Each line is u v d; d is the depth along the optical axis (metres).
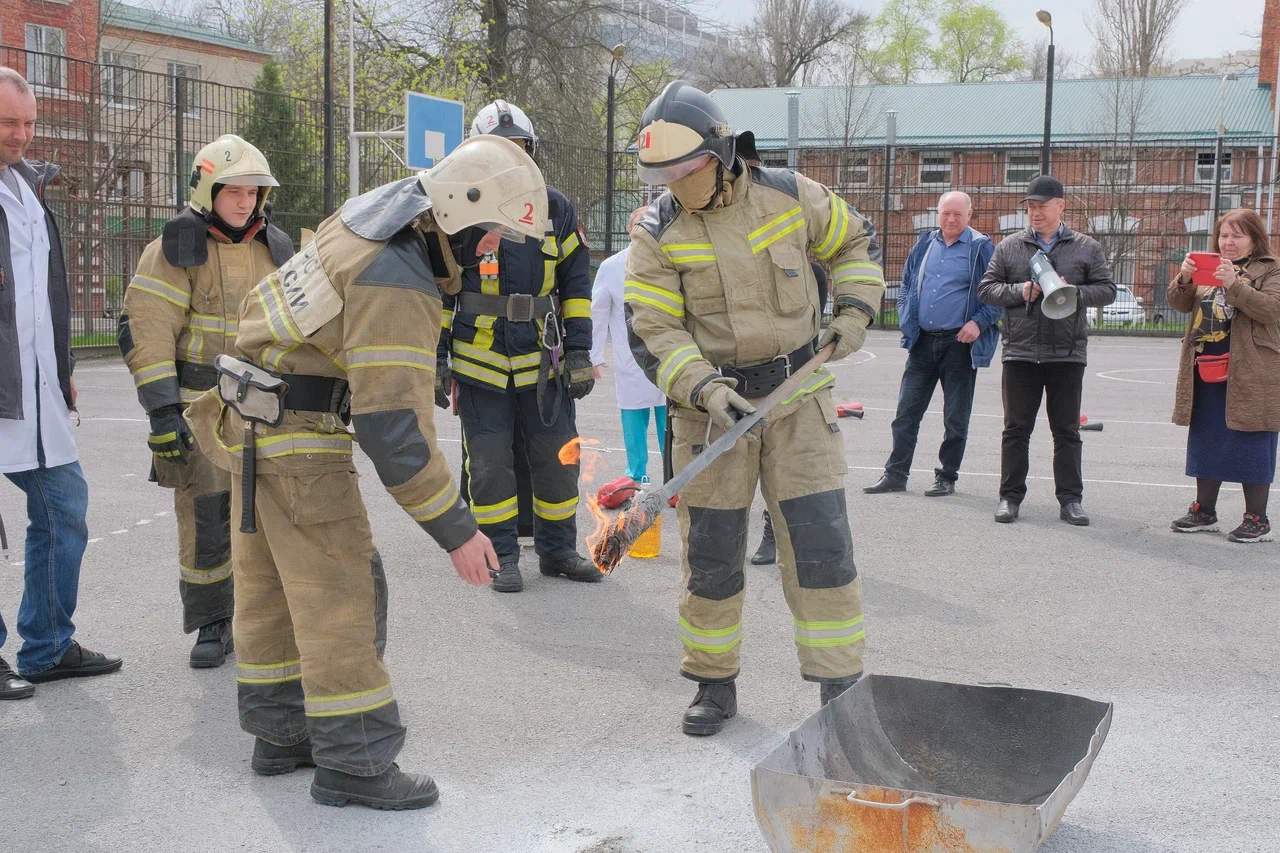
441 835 3.37
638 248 4.10
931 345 8.32
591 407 13.10
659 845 3.31
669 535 7.35
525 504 6.75
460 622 5.48
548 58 26.55
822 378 4.08
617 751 3.99
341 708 3.46
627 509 3.56
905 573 6.34
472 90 26.31
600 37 27.42
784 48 53.38
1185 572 6.39
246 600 3.66
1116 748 4.03
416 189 3.28
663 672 4.82
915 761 3.58
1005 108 42.91
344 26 25.81
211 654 4.84
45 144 17.20
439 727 4.20
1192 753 3.98
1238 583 6.18
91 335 17.27
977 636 5.26
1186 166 37.81
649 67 30.84
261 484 3.42
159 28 34.16
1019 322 7.49
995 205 39.56
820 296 4.70
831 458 4.04
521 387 5.99
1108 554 6.77
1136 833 3.39
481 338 5.93
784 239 4.02
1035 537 7.18
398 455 3.14
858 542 7.03
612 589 6.07
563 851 3.27
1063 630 5.36
